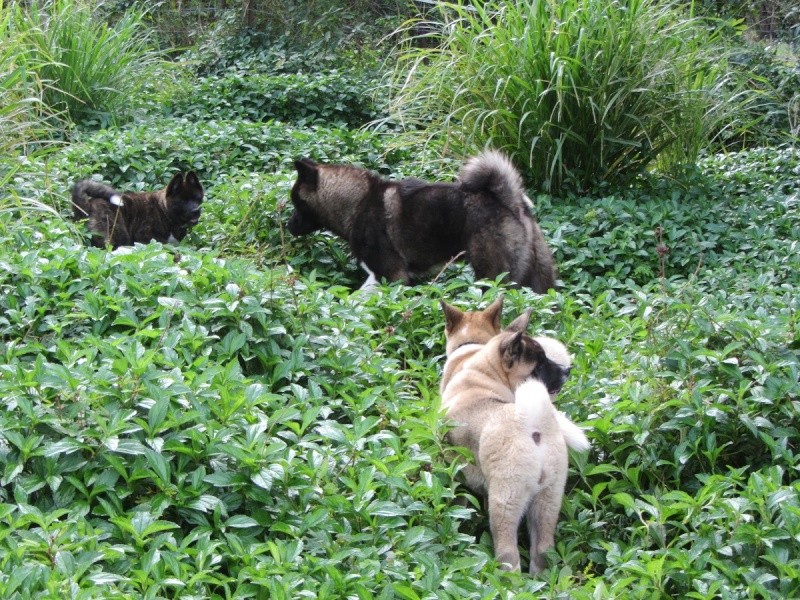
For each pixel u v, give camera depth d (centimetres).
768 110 1344
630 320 651
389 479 389
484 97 991
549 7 991
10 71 819
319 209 812
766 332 492
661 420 464
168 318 494
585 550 423
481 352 474
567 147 985
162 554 327
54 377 394
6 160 779
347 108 1398
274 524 362
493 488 407
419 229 776
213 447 379
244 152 1062
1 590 290
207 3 1906
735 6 1591
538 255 755
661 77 998
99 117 1192
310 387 473
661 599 361
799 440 456
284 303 535
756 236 860
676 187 1005
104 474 363
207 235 832
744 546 375
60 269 537
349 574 334
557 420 430
